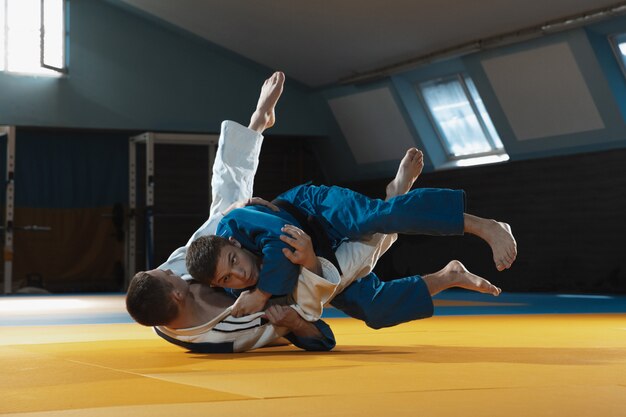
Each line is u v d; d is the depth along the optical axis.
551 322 4.36
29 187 13.00
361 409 1.43
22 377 1.96
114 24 12.95
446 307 6.50
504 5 9.44
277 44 12.21
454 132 12.32
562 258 10.73
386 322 2.73
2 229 12.61
